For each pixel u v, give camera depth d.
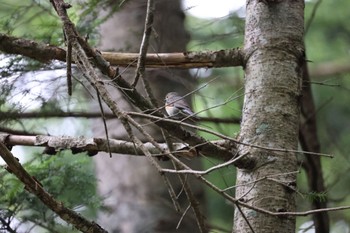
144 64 7.64
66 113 11.02
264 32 8.56
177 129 7.65
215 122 11.61
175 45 12.31
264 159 8.09
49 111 10.82
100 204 10.52
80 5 10.62
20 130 10.66
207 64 8.68
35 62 10.06
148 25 7.61
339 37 17.53
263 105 8.30
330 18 17.48
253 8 8.73
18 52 8.34
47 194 7.48
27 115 10.73
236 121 11.66
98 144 8.43
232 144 8.20
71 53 7.18
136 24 12.31
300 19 8.69
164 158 8.16
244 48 8.65
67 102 10.95
